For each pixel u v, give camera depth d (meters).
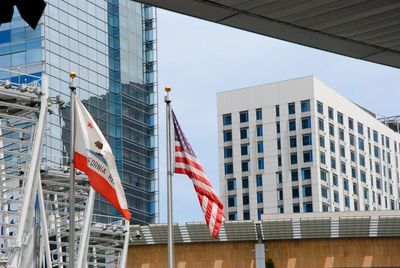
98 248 80.12
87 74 133.00
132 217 139.62
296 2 16.34
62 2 128.75
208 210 42.03
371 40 18.69
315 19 17.39
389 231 73.38
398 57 20.05
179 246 75.88
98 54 136.50
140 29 146.75
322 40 18.88
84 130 42.50
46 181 66.69
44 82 56.66
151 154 145.88
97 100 135.00
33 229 56.22
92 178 42.03
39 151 56.00
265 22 17.70
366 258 73.62
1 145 58.19
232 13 17.17
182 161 42.50
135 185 141.12
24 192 55.28
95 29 136.50
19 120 58.94
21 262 54.75
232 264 74.94
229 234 74.94
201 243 75.75
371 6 16.64
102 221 130.38
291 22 17.64
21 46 124.00
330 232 74.19
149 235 76.00
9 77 123.75
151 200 144.12
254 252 74.88
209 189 42.22
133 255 76.38
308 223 73.50
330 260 74.06
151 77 147.75
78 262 65.69
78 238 72.31
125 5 143.50
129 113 141.38
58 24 127.25
